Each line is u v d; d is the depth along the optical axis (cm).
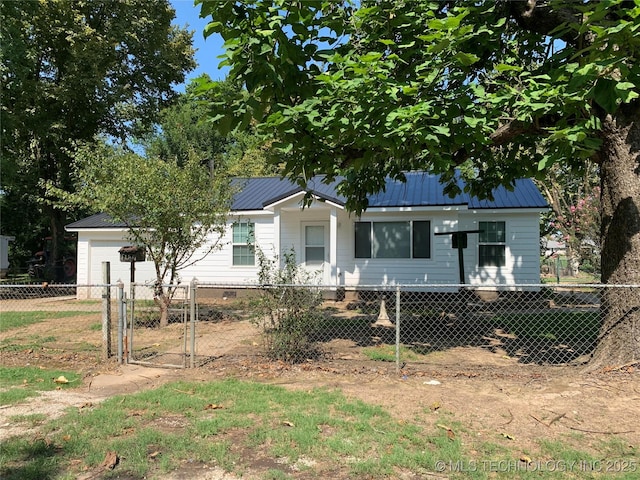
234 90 517
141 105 2341
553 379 518
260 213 1431
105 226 1562
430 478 304
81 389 507
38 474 309
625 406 424
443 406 433
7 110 1738
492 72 600
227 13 457
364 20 558
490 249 1355
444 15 630
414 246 1366
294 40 494
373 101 472
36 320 1053
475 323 933
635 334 520
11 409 437
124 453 338
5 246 2477
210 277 1493
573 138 409
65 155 2086
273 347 627
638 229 523
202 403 443
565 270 2633
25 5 1752
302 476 305
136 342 784
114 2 2044
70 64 1914
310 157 582
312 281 1395
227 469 315
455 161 663
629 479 300
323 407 429
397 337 558
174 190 891
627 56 403
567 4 472
